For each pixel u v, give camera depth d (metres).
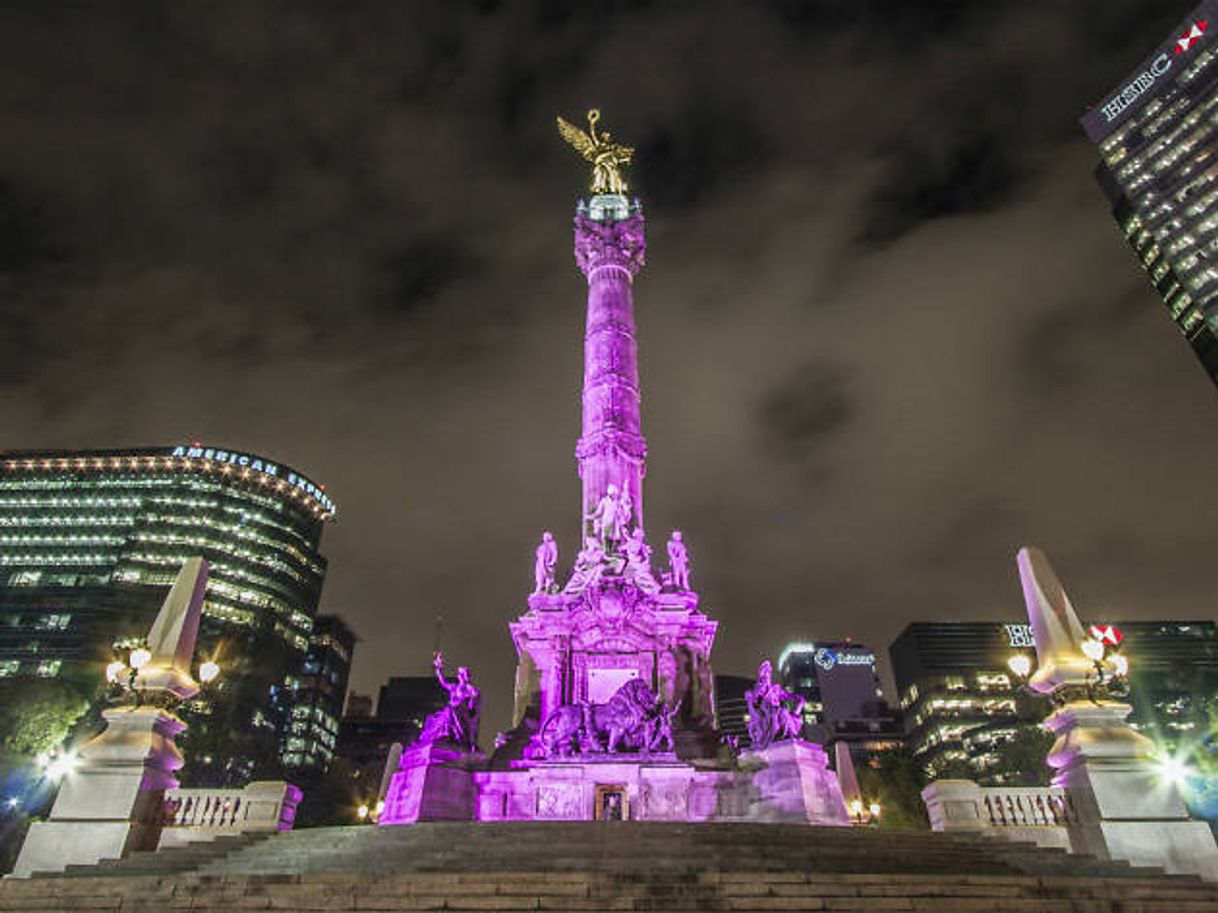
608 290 49.16
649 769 30.06
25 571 122.56
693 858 17.16
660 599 37.44
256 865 17.83
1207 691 93.62
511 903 13.98
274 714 121.19
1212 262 107.19
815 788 27.89
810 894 14.40
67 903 14.62
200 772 80.00
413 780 29.81
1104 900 14.42
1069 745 19.62
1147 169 117.56
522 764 31.36
